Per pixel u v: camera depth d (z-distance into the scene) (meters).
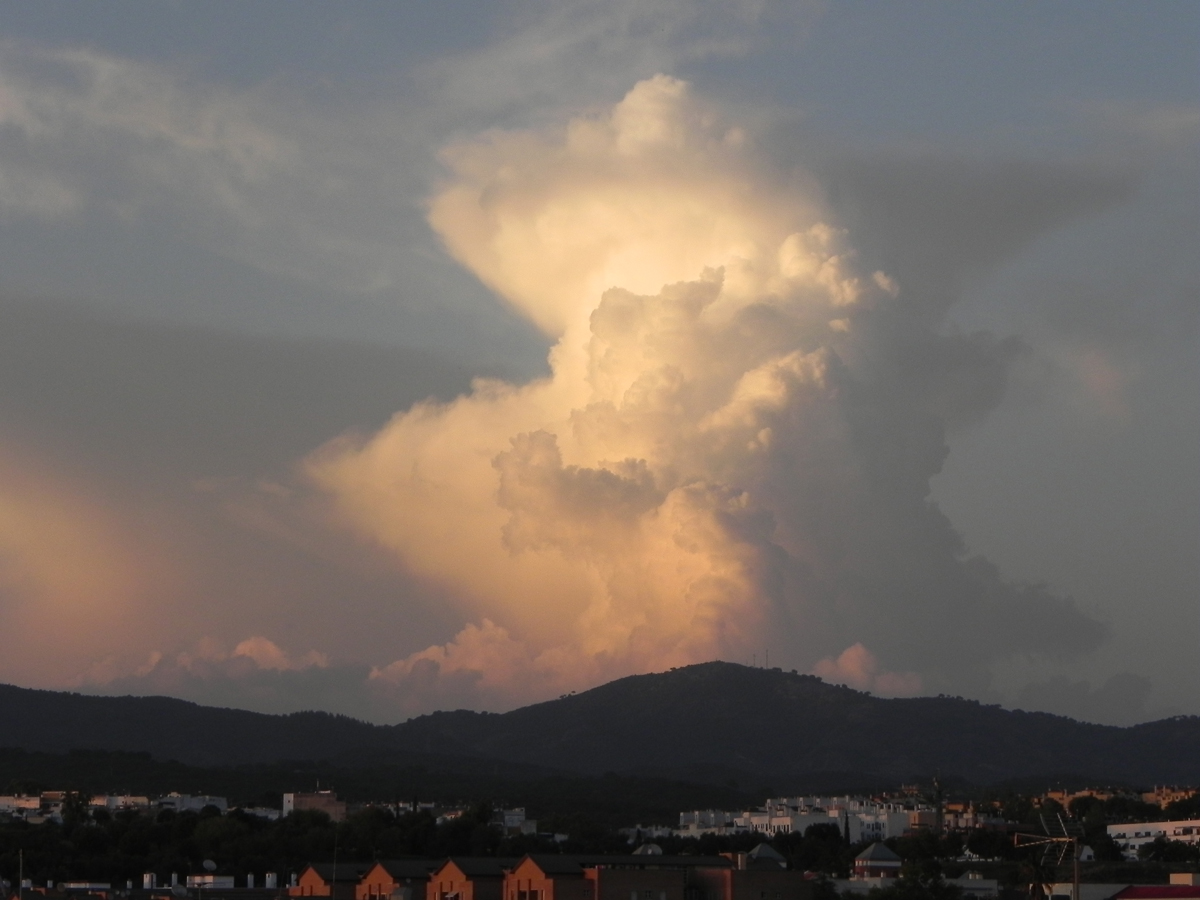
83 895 199.50
